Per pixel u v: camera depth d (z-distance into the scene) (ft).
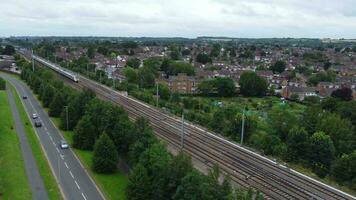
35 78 515.91
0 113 382.01
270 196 198.90
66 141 303.07
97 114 291.58
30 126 344.49
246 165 246.27
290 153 284.00
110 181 226.99
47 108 421.59
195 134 317.83
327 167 276.00
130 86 542.57
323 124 339.16
